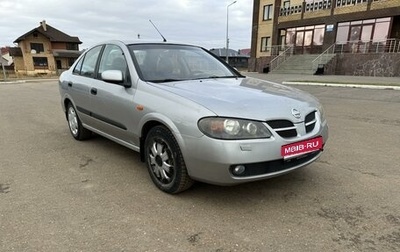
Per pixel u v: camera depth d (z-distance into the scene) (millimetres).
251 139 2744
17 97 13383
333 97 10836
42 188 3506
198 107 2893
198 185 3506
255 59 33969
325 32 26750
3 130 6367
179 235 2607
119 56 4137
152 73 3779
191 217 2873
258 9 33406
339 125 6426
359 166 4074
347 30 25469
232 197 3238
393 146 4941
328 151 4695
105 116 4184
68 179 3748
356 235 2590
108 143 5203
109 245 2484
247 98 3098
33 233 2643
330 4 26172
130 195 3311
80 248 2449
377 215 2881
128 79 3773
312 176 3750
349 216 2869
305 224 2748
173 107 3072
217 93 3225
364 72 21656
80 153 4711
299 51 29766
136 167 4109
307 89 13547
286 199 3191
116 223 2785
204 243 2502
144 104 3385
